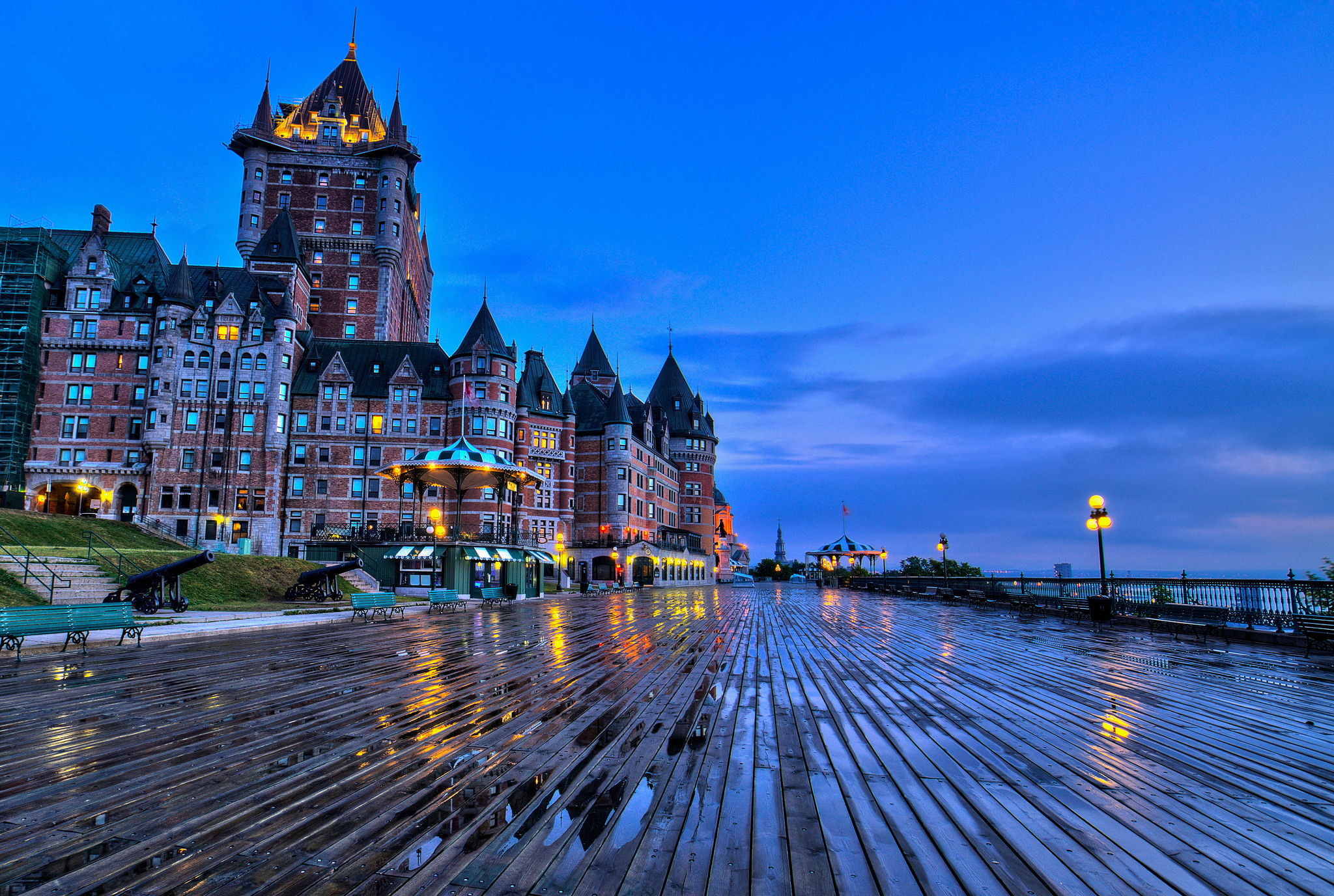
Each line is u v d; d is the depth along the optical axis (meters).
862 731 7.72
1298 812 5.30
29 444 55.47
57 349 56.84
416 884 3.98
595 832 4.77
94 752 6.61
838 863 4.33
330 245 71.38
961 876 4.17
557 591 57.41
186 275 57.31
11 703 8.84
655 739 7.27
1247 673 12.23
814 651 15.03
